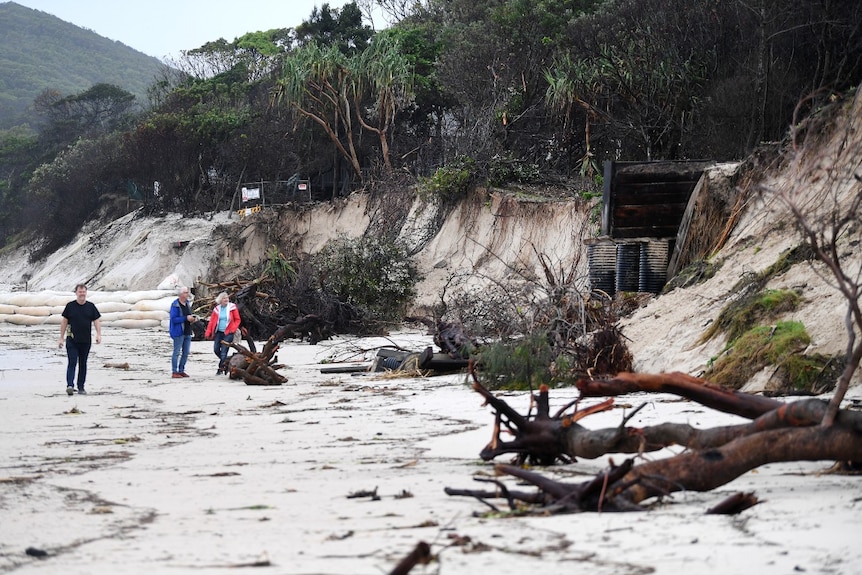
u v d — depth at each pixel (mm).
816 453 9891
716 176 34094
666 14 61250
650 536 8070
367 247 62500
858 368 19656
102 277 112875
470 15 97938
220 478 12750
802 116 46188
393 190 83688
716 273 28266
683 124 58156
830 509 8789
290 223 93938
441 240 72562
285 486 11953
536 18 80500
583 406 19922
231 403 23719
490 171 70375
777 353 21094
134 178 128500
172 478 12844
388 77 88812
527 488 11172
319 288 59094
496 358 24594
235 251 95250
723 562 7109
